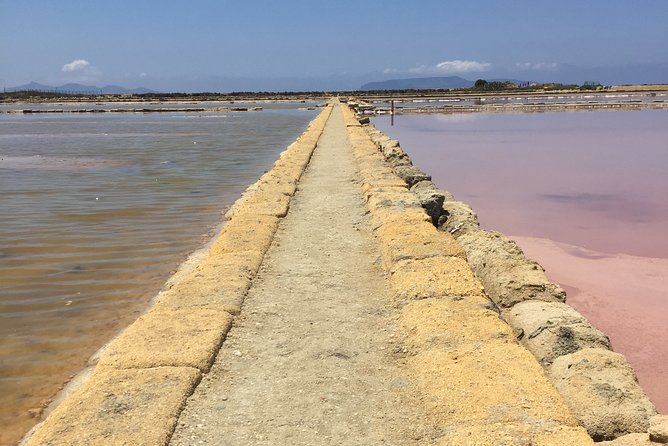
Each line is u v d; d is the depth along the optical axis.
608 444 3.34
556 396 3.54
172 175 16.94
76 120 51.12
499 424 3.24
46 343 5.69
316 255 6.98
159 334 4.56
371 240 7.57
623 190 15.05
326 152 17.97
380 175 11.59
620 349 6.20
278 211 8.97
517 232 11.17
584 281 8.34
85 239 9.56
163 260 8.40
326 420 3.60
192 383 3.91
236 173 17.31
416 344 4.38
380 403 3.77
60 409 3.55
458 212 9.16
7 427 4.30
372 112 49.66
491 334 4.38
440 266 5.80
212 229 10.31
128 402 3.61
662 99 62.97
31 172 17.73
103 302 6.76
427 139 28.12
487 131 31.52
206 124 41.47
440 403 3.54
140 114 60.72
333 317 5.16
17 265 8.13
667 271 8.70
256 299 5.57
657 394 5.29
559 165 19.31
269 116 51.38
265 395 3.90
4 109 76.50
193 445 3.36
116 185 15.19
